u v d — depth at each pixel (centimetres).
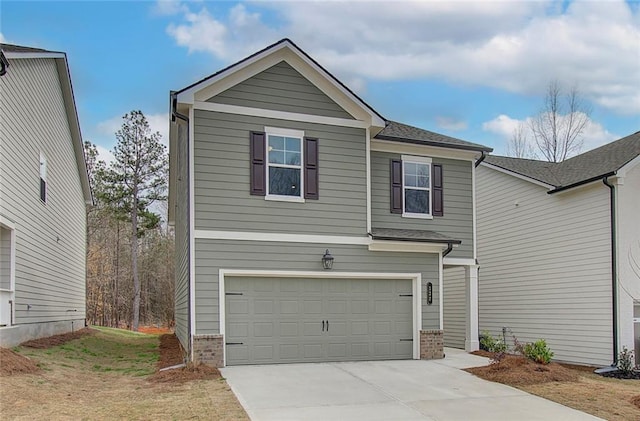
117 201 3344
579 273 1443
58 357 1134
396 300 1297
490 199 1834
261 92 1210
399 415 777
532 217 1631
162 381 964
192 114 1150
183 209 1463
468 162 1512
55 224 1609
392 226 1403
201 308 1112
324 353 1215
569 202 1491
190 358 1091
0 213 1073
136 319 3281
